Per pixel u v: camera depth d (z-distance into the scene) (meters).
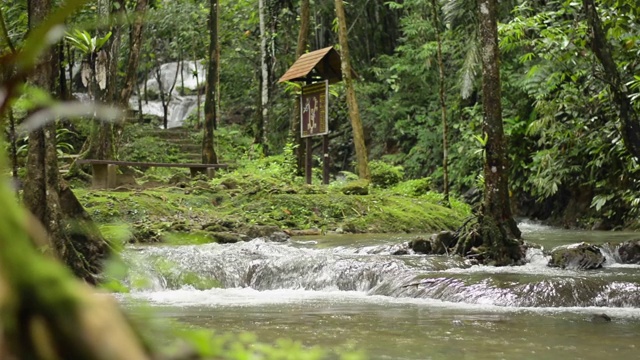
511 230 9.76
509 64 21.52
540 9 18.12
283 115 26.77
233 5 28.44
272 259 9.55
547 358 4.95
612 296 7.58
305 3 22.50
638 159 10.16
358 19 27.94
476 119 22.05
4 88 0.67
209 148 19.00
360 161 18.50
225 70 29.44
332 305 7.68
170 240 1.34
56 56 8.02
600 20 10.88
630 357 5.00
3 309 0.53
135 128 23.88
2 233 0.55
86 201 12.99
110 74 16.66
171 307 7.39
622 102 10.23
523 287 7.75
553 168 17.52
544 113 16.88
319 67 17.92
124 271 1.10
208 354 0.68
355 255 9.94
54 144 7.79
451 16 21.66
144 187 15.53
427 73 24.92
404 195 16.88
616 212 17.36
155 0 17.98
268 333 5.86
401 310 7.25
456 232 10.46
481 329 6.09
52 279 0.55
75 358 0.55
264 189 15.29
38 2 6.25
